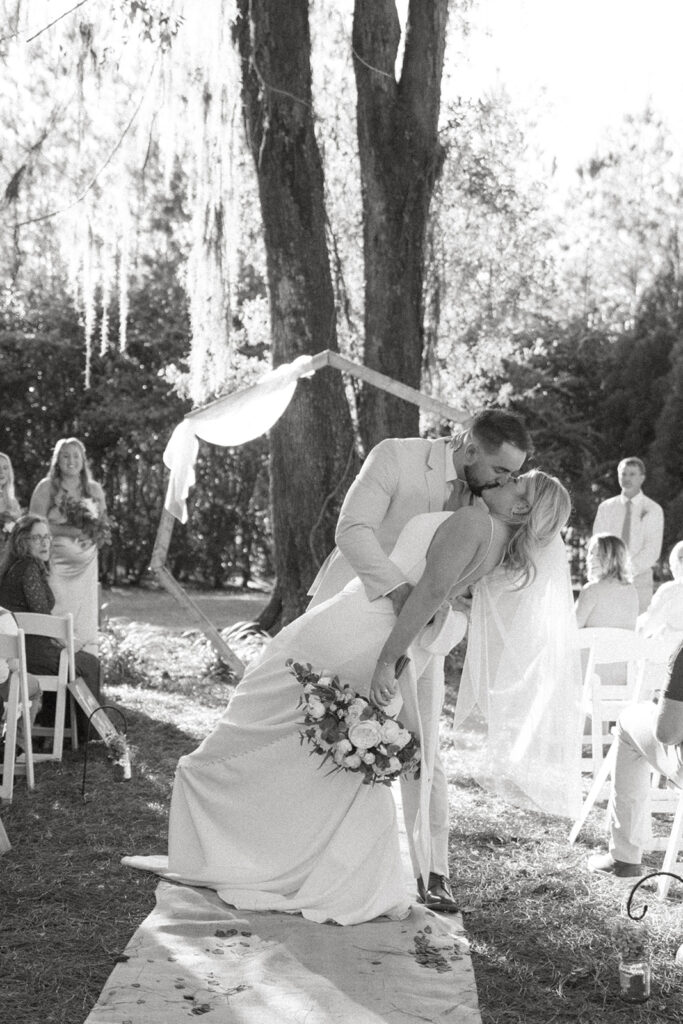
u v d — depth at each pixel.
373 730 4.01
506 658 4.55
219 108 9.51
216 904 4.13
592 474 24.61
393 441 4.29
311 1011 3.24
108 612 17.41
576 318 27.22
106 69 9.54
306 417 10.97
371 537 4.16
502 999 3.44
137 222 11.52
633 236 31.92
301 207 10.84
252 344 17.42
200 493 23.33
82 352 22.41
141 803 5.63
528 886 4.53
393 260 11.16
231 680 10.25
